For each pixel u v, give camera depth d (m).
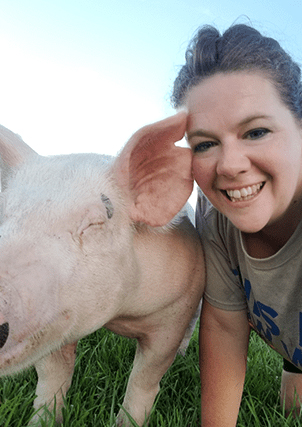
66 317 0.41
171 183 0.50
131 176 0.50
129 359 0.76
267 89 0.41
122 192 0.49
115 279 0.46
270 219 0.45
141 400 0.57
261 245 0.51
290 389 0.67
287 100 0.42
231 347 0.58
